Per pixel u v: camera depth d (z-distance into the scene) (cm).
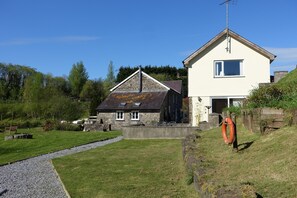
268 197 484
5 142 2522
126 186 905
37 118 5241
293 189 494
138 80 4366
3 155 1853
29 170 1317
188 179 806
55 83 7462
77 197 847
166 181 915
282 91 1069
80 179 1055
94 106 5081
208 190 533
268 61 2452
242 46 2481
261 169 617
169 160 1257
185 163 973
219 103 2512
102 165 1273
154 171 1073
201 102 2519
